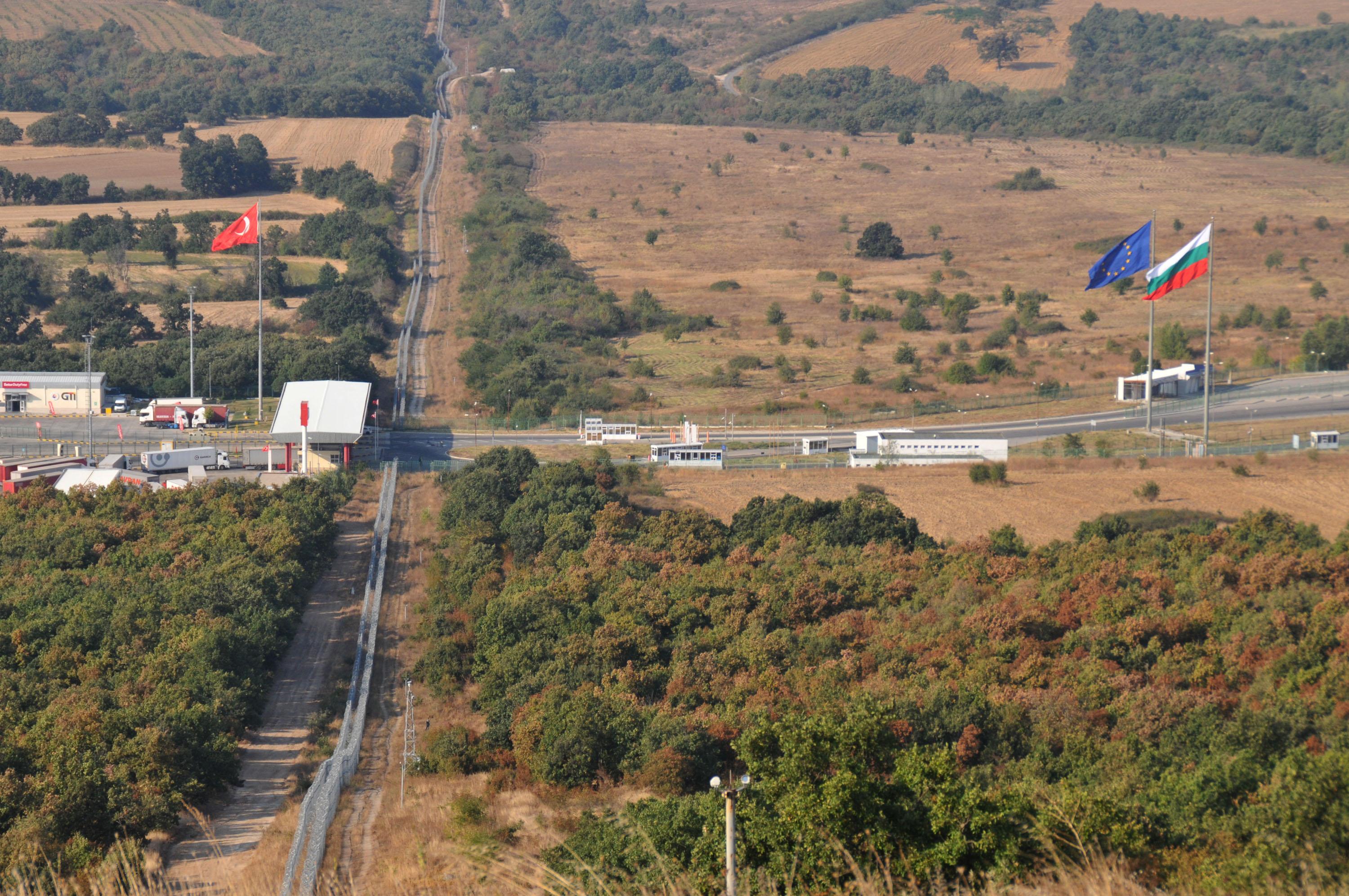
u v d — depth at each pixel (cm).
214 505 12244
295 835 5784
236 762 7350
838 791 2784
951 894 2567
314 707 8812
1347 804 2386
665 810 4641
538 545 11512
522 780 7019
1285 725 6406
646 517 12438
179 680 8169
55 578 9931
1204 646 7988
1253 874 2420
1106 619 8512
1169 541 10544
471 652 9394
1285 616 8081
